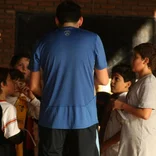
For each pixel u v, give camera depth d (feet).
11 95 19.43
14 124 16.43
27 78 20.12
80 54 14.90
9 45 32.45
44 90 15.16
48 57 15.01
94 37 15.11
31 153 19.90
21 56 20.52
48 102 15.01
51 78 15.01
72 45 14.93
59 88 14.92
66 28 15.17
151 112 16.65
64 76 14.90
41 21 32.35
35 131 19.77
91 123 15.05
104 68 15.31
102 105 21.52
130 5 32.50
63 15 15.25
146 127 16.67
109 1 32.40
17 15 32.35
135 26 32.60
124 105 16.71
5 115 16.37
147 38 32.81
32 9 32.35
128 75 18.19
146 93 16.28
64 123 14.87
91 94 15.14
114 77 18.35
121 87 18.29
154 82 16.44
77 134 14.92
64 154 15.38
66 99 14.90
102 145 18.25
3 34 32.42
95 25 32.48
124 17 32.55
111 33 32.50
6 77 16.81
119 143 17.63
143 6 32.55
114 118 18.15
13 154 16.83
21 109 19.42
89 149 15.07
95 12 32.42
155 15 32.71
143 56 16.49
